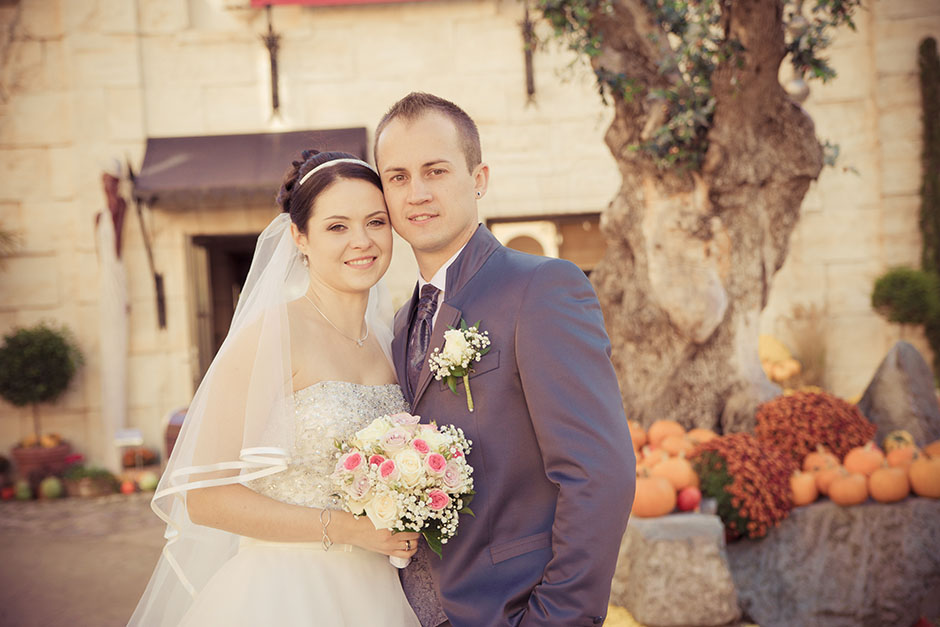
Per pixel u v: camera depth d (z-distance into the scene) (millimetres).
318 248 2143
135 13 8672
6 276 8641
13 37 8633
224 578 1999
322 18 8766
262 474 1894
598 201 8727
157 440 8625
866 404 5172
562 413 1772
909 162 8445
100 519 6809
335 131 8648
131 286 8633
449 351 1881
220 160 8383
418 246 2059
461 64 8773
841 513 3898
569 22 4559
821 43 4270
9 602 4535
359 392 2090
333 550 2004
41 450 8203
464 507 1822
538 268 1945
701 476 4012
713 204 4609
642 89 4500
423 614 2096
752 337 4758
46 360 8172
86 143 8648
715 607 3586
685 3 4543
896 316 8016
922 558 3797
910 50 8430
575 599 1692
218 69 8758
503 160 8781
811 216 8641
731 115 4348
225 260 11117
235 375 1977
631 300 4852
